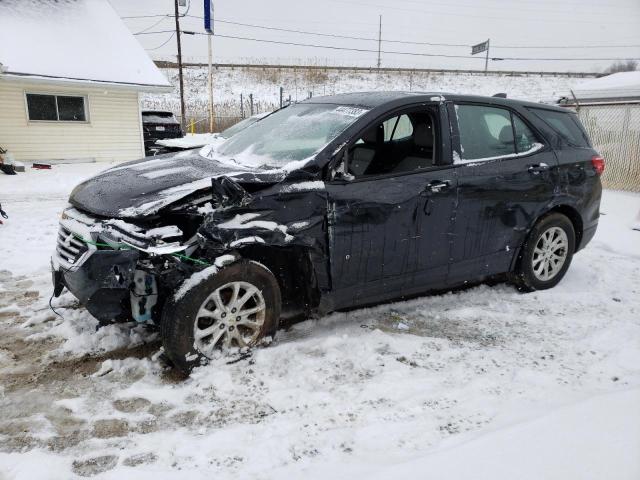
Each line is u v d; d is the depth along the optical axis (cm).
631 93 1507
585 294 454
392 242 361
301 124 392
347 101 402
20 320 380
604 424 233
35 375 308
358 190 342
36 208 820
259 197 307
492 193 404
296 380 304
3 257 530
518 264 451
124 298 302
